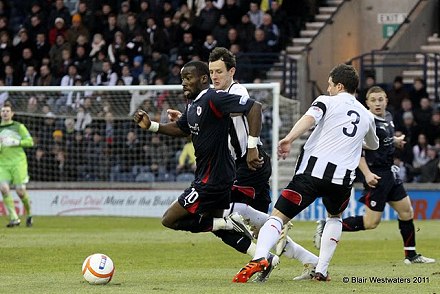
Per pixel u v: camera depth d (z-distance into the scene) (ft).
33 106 193.88
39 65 215.92
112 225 156.25
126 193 183.11
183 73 72.08
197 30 209.56
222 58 72.43
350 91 71.10
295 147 194.39
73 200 184.34
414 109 186.39
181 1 221.66
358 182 173.99
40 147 192.95
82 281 71.77
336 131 69.67
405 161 181.88
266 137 192.75
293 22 217.56
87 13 219.00
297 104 192.24
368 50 224.74
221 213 72.84
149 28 209.77
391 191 94.48
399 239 126.21
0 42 220.64
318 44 214.07
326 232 72.38
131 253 102.83
